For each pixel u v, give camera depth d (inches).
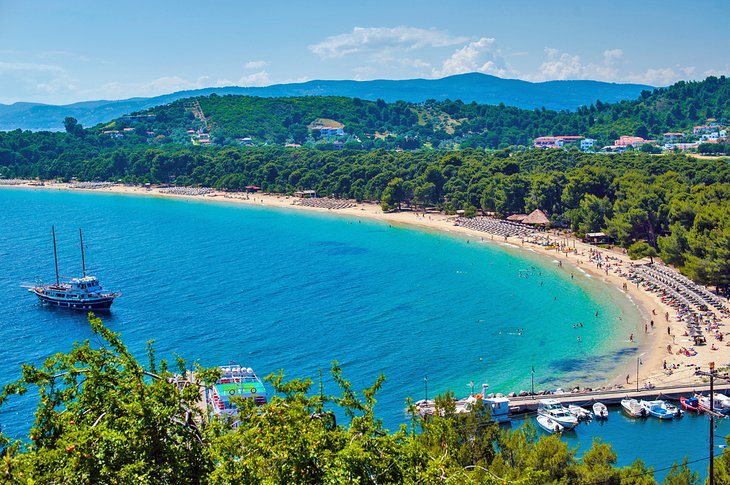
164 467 1216.2
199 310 6018.7
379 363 4690.0
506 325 5575.8
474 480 1370.6
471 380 4397.1
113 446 1165.7
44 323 5698.8
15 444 1230.9
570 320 5674.2
